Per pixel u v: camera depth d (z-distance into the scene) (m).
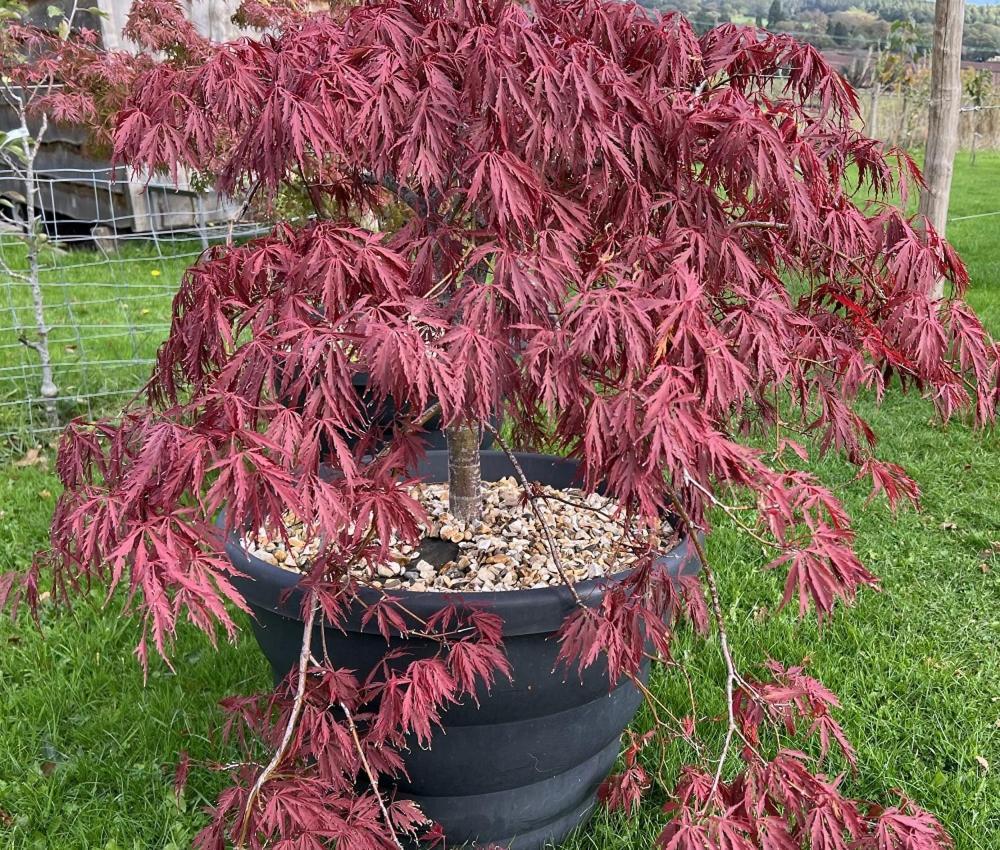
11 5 3.96
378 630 1.61
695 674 2.46
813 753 2.19
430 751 1.71
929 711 2.39
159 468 1.22
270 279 1.51
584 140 1.37
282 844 1.35
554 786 1.87
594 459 1.23
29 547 3.21
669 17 1.67
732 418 1.67
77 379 4.81
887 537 3.31
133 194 7.41
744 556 3.13
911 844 1.45
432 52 1.42
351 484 1.26
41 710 2.38
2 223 6.68
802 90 1.71
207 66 1.42
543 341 1.24
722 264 1.52
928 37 13.07
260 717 1.74
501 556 1.99
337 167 1.70
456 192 1.51
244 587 1.72
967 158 13.26
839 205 1.66
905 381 1.82
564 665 1.65
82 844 1.99
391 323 1.23
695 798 1.52
